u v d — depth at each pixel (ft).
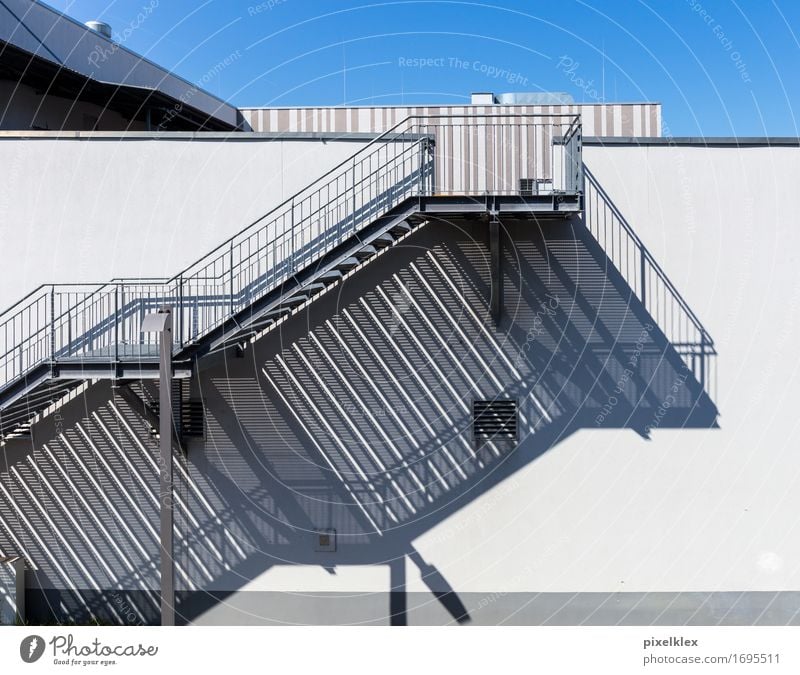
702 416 36.58
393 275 37.04
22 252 37.06
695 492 36.63
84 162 37.17
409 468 37.29
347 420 37.42
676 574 36.70
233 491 37.58
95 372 31.63
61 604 37.96
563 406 36.91
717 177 36.37
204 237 36.83
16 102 51.42
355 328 37.24
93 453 37.91
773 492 36.47
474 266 36.73
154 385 37.47
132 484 37.83
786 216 36.14
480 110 54.90
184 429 37.63
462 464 37.19
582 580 36.94
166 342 30.37
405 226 34.71
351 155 36.37
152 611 37.78
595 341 36.68
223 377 37.52
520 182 38.55
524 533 37.09
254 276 36.65
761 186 36.19
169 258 36.86
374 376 37.24
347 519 37.45
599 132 56.03
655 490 36.78
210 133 37.06
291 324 37.40
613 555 36.83
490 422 37.04
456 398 37.09
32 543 38.14
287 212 36.55
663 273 36.40
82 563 38.04
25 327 36.83
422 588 37.24
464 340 36.94
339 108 59.82
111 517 37.96
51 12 51.29
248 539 37.55
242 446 37.50
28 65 49.32
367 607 37.32
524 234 36.68
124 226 37.01
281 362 37.47
